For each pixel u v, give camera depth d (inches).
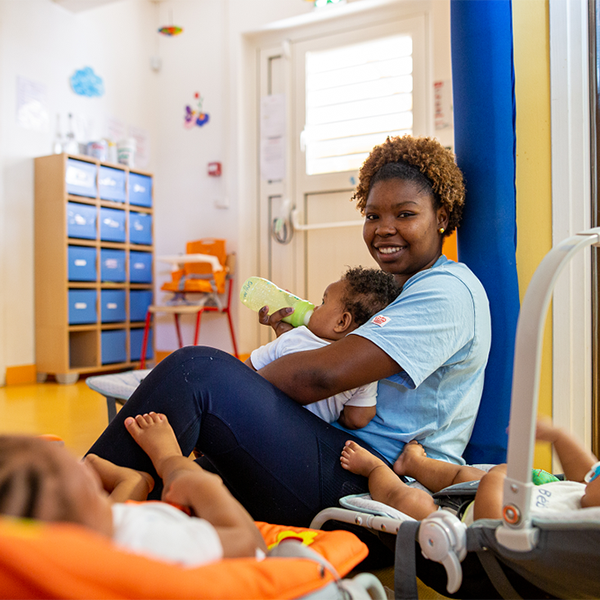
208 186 156.2
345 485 34.2
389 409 36.6
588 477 29.3
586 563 21.0
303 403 34.6
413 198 39.2
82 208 134.6
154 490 30.9
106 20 152.9
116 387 60.1
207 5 154.4
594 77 47.3
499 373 43.0
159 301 163.0
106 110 153.4
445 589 27.4
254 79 150.3
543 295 21.9
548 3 48.1
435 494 30.9
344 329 38.9
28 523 13.8
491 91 44.0
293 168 142.6
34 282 135.2
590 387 48.7
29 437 16.6
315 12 134.1
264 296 45.6
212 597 15.4
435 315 33.8
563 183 47.9
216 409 31.7
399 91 124.9
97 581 13.1
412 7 125.5
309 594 18.8
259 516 34.1
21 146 133.0
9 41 130.6
